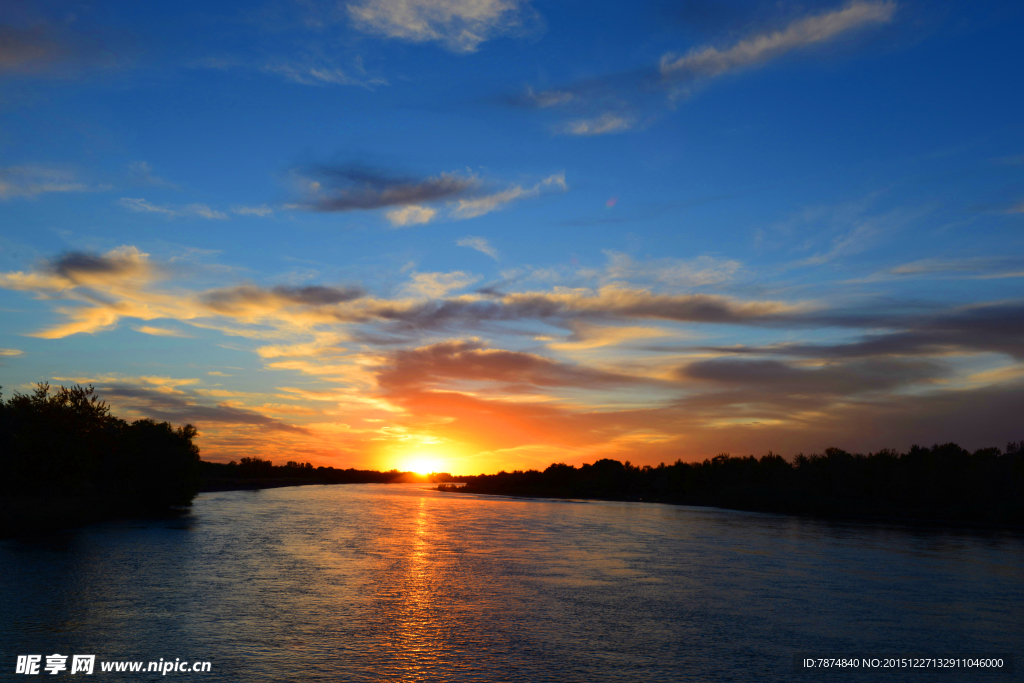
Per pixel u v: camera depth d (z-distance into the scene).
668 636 30.48
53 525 67.75
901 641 30.83
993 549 74.75
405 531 78.00
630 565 54.00
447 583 42.78
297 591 38.19
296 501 145.50
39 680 22.06
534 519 107.81
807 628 32.91
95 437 91.62
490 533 79.25
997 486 134.50
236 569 45.34
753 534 88.19
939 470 148.38
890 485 155.88
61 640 26.55
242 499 148.62
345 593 38.16
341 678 23.17
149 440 108.81
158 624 29.50
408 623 31.48
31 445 83.44
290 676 23.22
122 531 68.75
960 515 130.88
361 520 92.88
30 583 38.03
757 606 38.06
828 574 51.50
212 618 30.94
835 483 168.50
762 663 26.61
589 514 127.69
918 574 52.75
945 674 26.08
